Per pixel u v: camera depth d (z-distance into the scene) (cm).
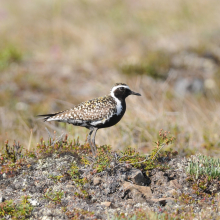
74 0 3294
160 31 2714
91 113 988
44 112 1712
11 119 1598
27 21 2881
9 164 906
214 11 2988
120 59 2278
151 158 950
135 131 1373
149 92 1805
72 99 1878
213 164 924
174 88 1986
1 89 1922
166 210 764
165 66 2166
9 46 2402
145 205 788
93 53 2444
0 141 1378
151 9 3112
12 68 2211
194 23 2791
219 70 2148
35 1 3250
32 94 1905
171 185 858
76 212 755
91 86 1980
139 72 2088
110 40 2631
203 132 1370
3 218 740
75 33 2728
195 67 2177
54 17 2938
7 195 820
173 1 3181
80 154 960
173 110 1652
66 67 2253
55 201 792
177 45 2405
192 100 1797
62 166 901
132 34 2716
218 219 725
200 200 810
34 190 835
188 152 1223
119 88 1012
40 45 2589
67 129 1389
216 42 2447
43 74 2153
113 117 1007
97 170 862
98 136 1307
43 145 977
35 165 912
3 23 2823
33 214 759
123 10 3117
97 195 823
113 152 968
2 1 3303
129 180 858
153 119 1410
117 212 761
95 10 3159
